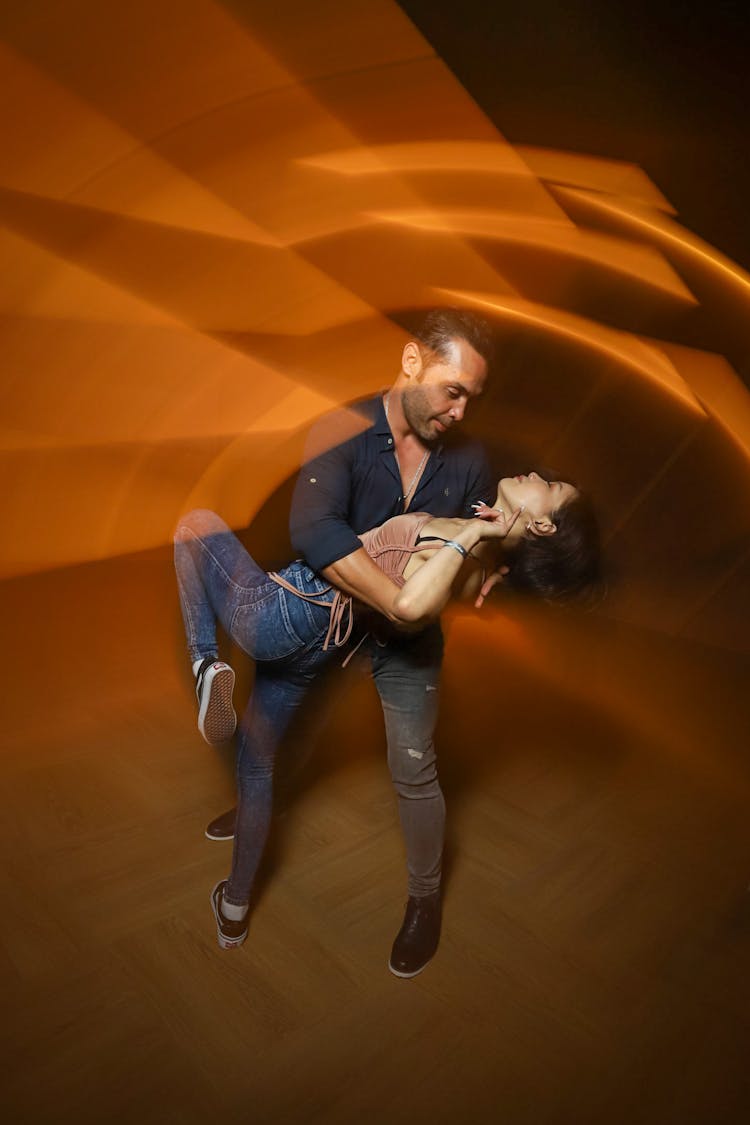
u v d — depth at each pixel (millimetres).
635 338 4586
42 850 2168
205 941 1871
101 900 1986
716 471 4289
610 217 4570
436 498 1753
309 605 1590
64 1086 1469
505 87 4578
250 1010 1679
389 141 5211
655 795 2682
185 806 2418
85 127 5145
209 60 4816
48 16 4445
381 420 1646
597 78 4254
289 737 1835
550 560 1636
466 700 3346
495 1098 1516
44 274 5812
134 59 4762
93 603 4168
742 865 2322
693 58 3877
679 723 3246
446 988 1785
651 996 1806
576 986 1821
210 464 6254
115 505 5543
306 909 2010
